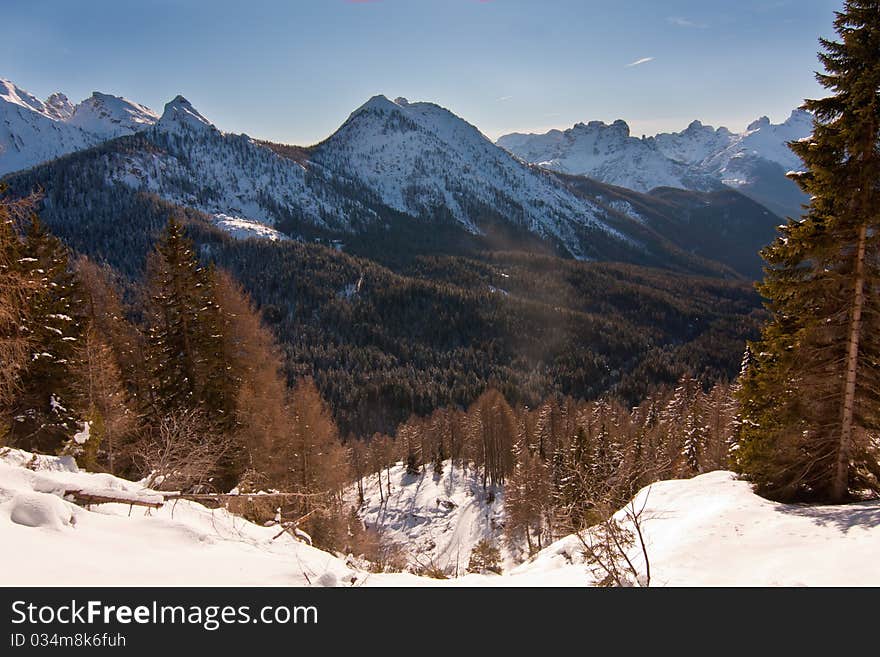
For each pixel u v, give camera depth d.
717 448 32.59
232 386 22.27
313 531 16.17
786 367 12.96
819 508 10.98
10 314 10.87
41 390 16.08
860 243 11.59
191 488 11.68
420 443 73.81
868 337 12.33
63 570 4.92
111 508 7.48
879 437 12.59
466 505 53.91
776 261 13.11
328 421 25.94
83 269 27.34
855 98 10.67
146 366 22.31
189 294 20.94
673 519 12.18
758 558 8.45
